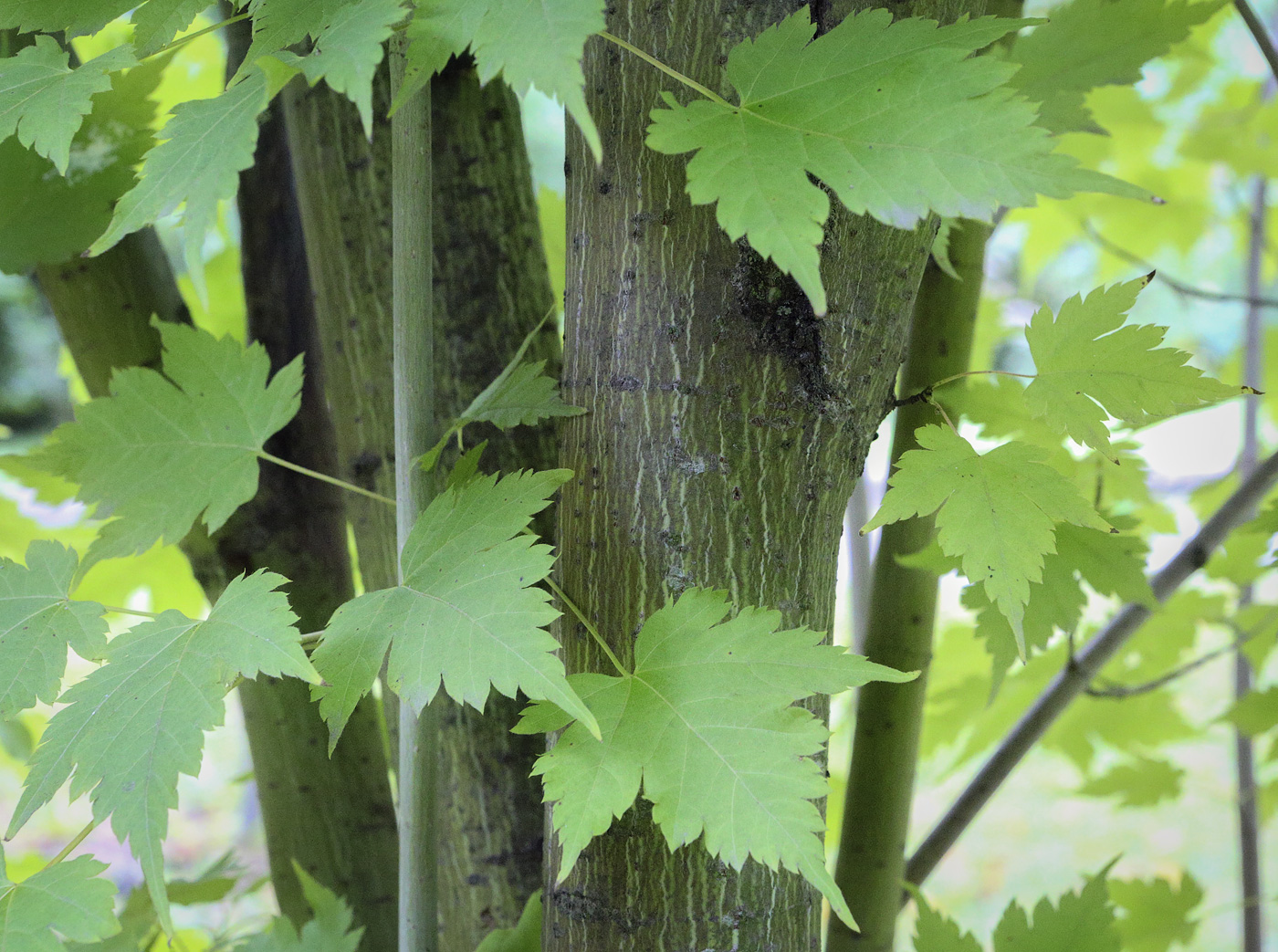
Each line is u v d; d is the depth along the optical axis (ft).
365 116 2.26
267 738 3.34
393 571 3.20
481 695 2.37
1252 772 4.20
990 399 3.18
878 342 2.61
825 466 2.60
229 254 4.18
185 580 4.02
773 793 2.38
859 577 3.89
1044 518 2.52
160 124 3.10
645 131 2.57
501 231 3.17
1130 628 3.28
